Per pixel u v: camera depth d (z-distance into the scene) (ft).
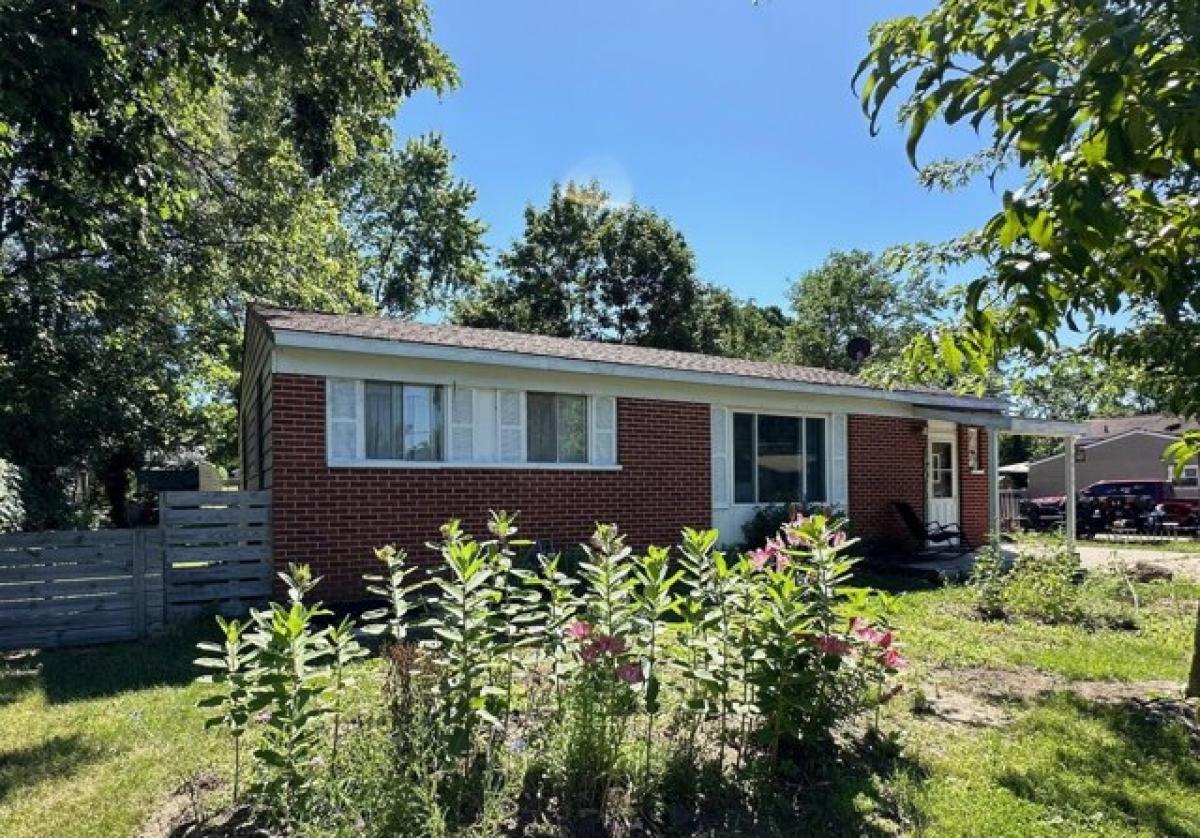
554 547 35.12
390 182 103.86
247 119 51.31
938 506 52.85
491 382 34.50
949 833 11.85
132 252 45.96
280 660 11.55
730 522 42.50
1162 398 15.14
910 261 16.20
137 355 56.65
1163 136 5.45
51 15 24.27
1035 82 5.42
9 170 33.88
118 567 26.58
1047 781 13.76
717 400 42.32
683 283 118.52
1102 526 83.25
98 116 28.25
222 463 90.33
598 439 37.78
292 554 29.17
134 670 22.20
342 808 11.09
